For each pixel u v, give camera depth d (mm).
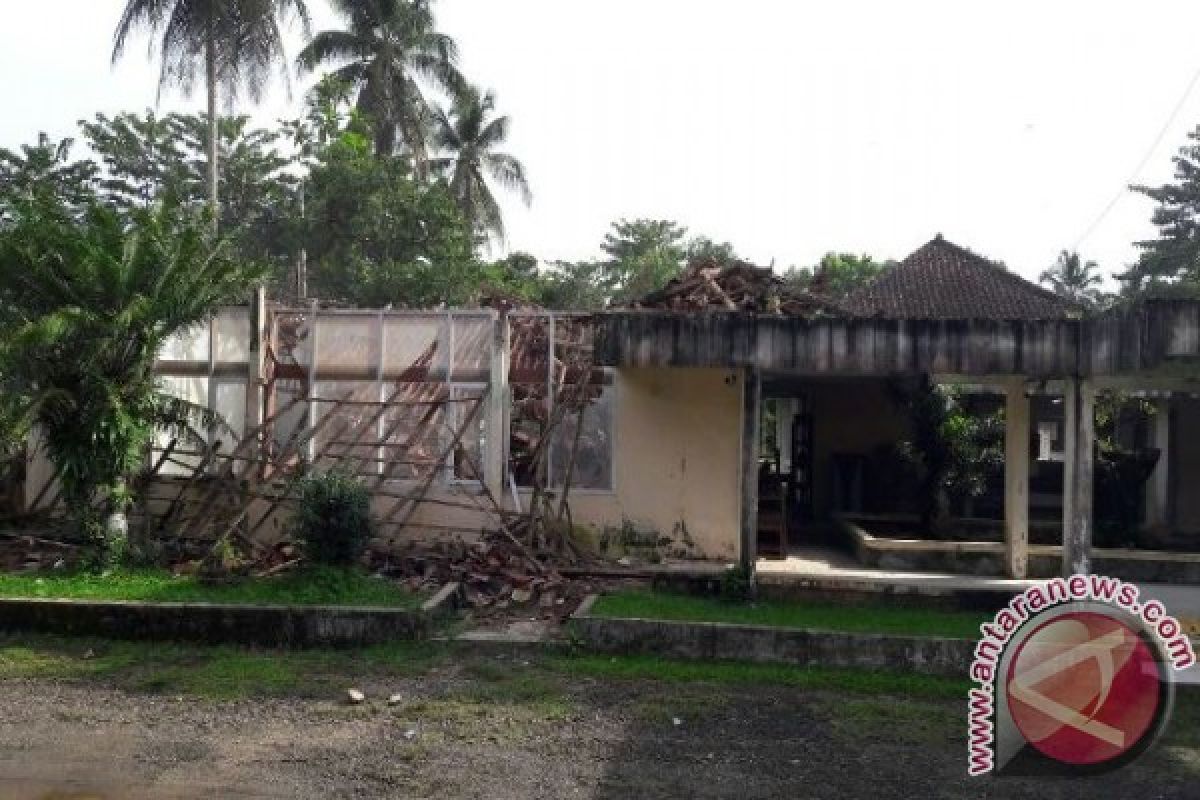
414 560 11742
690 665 9211
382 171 25188
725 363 10508
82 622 9945
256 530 12430
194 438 12445
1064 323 9961
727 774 6656
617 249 47594
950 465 14742
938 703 8344
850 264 35562
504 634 9914
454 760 6836
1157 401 16234
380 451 13305
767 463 16312
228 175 29406
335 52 30031
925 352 10117
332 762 6766
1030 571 11758
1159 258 36750
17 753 6887
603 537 13125
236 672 8891
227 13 21547
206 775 6504
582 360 13711
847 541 14172
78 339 11203
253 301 13539
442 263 24547
